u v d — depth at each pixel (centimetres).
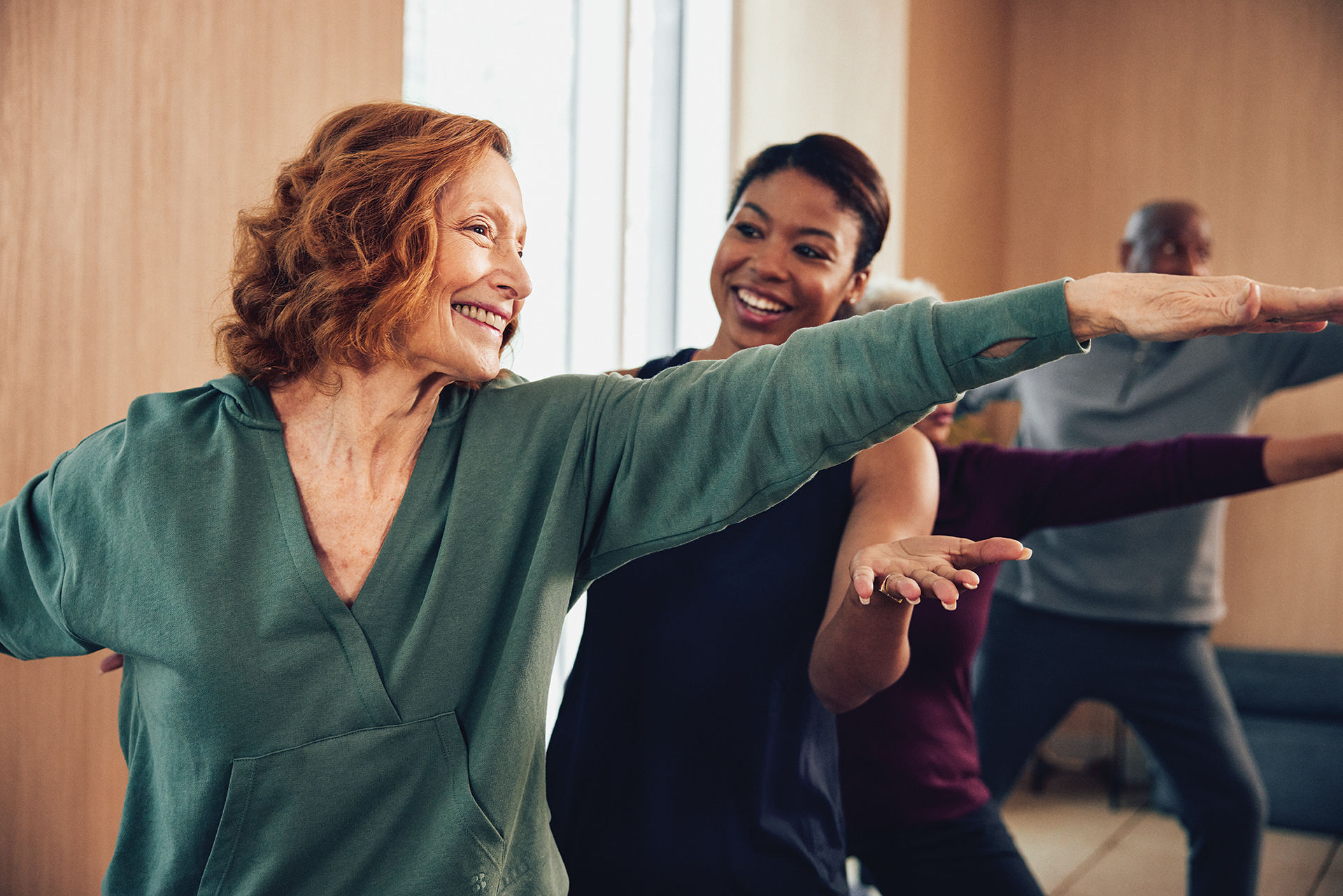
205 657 79
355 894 84
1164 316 72
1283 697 402
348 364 84
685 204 380
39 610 91
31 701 142
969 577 79
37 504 89
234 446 85
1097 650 246
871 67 388
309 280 85
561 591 90
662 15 381
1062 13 501
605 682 114
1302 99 455
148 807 86
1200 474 142
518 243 91
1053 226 502
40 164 139
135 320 150
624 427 93
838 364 84
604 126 290
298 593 82
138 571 82
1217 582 252
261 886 80
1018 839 358
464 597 87
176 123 154
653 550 94
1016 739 254
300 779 81
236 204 161
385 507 88
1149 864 334
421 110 90
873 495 111
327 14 173
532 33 270
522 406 95
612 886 110
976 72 461
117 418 148
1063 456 151
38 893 142
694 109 385
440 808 85
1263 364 274
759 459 87
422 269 82
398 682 83
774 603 109
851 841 145
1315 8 452
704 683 109
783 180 127
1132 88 487
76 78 143
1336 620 439
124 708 90
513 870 87
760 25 392
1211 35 471
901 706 142
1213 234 469
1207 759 237
